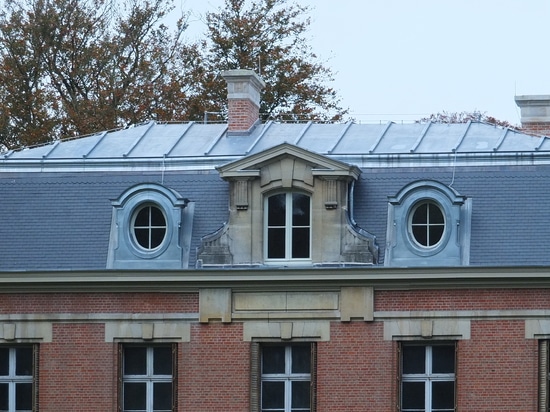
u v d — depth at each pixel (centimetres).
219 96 11881
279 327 8262
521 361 8131
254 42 11969
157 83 11894
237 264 8294
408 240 8219
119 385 8325
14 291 8375
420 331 8175
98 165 8638
